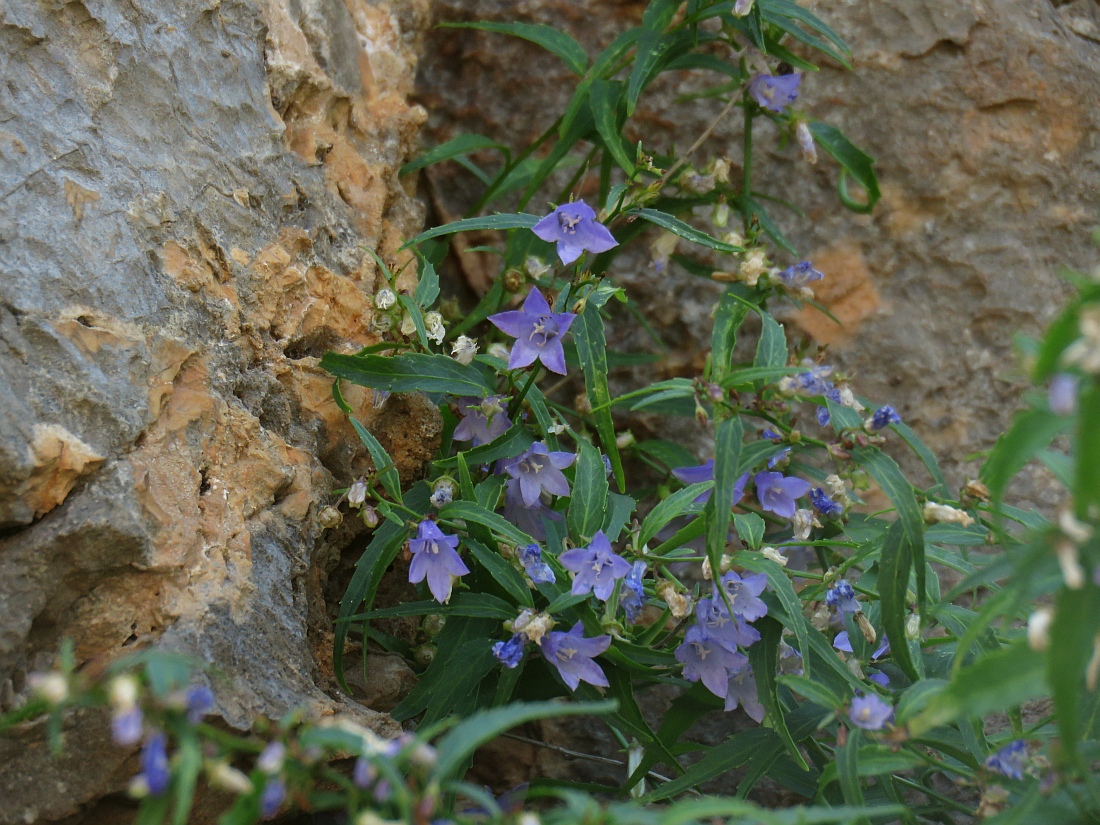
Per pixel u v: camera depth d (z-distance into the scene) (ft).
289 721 1.85
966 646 1.88
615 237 2.54
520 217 2.29
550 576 2.17
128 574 2.03
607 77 2.55
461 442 2.50
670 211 2.54
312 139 2.39
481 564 2.24
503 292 2.55
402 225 2.52
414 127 2.57
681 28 2.50
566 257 2.25
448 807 2.15
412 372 2.26
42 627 2.01
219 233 2.22
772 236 2.56
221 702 2.02
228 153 2.27
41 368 2.02
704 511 2.13
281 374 2.25
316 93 2.41
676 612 2.17
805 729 2.20
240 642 2.07
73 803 2.01
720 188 2.52
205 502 2.11
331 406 2.29
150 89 2.20
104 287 2.09
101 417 2.04
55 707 1.79
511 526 2.19
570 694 2.26
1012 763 2.00
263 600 2.11
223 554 2.10
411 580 2.19
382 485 2.30
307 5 2.44
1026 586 1.81
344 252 2.38
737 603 2.16
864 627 2.20
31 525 2.00
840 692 2.20
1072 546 1.77
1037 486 2.66
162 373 2.11
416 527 2.21
